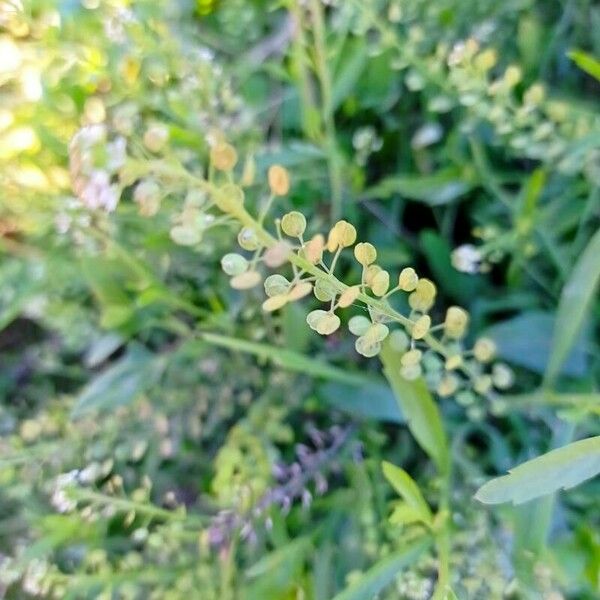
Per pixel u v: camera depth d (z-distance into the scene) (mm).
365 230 141
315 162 134
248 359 133
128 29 107
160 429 124
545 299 133
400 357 101
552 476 86
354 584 101
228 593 112
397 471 100
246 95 138
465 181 130
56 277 127
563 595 109
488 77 133
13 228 123
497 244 120
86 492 107
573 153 110
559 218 125
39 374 147
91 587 117
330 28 132
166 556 116
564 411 104
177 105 113
